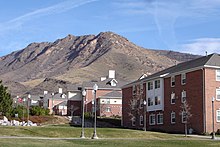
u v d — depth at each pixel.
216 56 61.75
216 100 58.19
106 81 112.06
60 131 46.31
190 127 60.00
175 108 64.44
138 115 75.62
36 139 36.78
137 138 42.94
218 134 55.81
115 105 104.38
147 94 73.31
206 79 58.28
